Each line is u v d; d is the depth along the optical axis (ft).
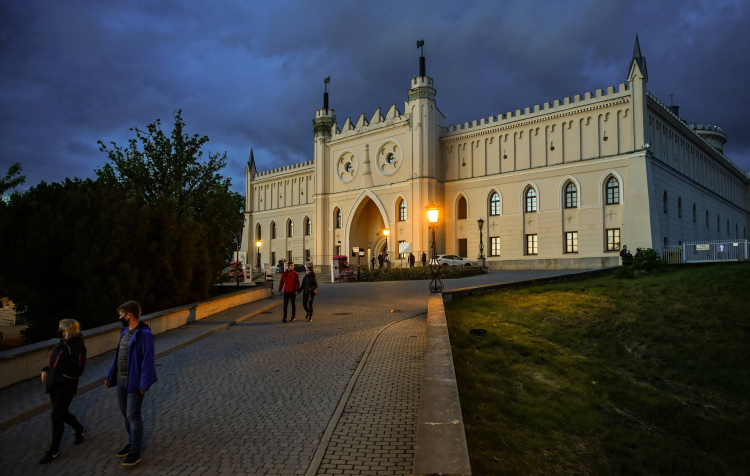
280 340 41.98
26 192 55.11
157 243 56.34
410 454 19.19
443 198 151.33
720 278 65.36
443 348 28.55
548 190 129.80
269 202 212.84
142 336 20.48
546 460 22.68
